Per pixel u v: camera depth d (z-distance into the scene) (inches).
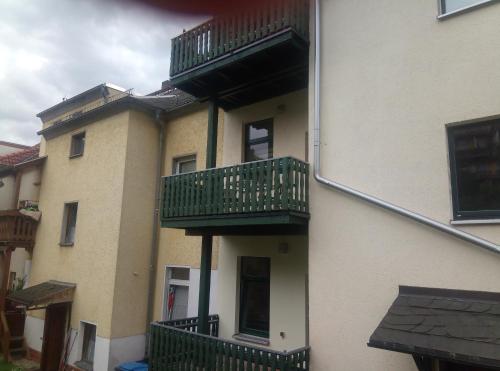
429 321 178.1
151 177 469.7
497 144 196.4
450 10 220.5
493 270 184.7
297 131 323.3
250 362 233.9
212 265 382.6
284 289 309.3
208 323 328.2
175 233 442.9
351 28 253.6
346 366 219.8
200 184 299.7
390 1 239.1
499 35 198.7
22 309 569.9
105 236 449.4
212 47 312.8
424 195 210.5
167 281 444.1
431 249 203.3
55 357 482.3
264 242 329.7
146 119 473.4
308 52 279.7
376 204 223.8
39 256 563.5
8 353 518.3
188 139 452.1
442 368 191.8
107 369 403.2
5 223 562.3
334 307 229.6
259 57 289.7
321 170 250.8
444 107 211.0
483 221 189.6
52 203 560.7
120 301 423.5
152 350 299.3
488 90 198.5
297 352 224.5
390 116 229.1
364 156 235.1
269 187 252.8
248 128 366.6
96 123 503.5
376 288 217.0
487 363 149.6
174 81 337.4
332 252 236.5
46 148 601.9
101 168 479.2
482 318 170.1
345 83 250.2
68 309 477.7
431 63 218.5
